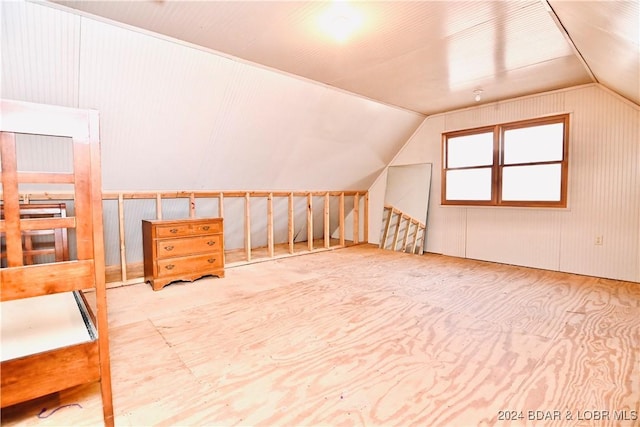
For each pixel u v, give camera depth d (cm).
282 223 522
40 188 285
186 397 147
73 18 194
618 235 332
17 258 114
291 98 325
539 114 372
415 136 498
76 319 155
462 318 238
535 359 179
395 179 527
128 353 188
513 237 405
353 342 201
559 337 205
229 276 359
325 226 512
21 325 147
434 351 189
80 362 124
